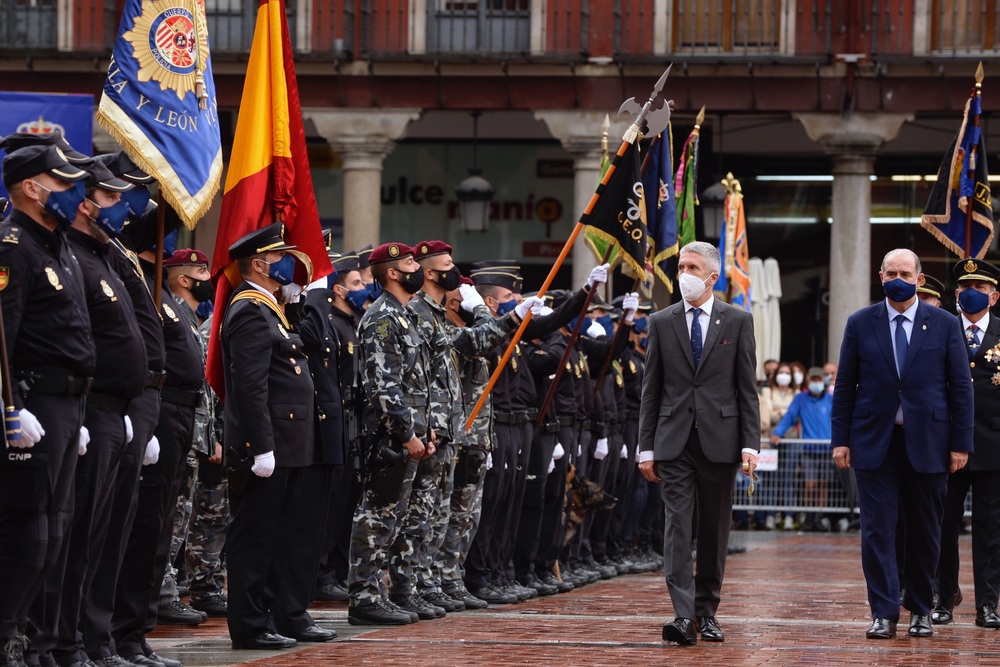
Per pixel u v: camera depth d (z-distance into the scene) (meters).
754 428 16.61
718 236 39.88
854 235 40.94
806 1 40.66
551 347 22.33
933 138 43.69
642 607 20.94
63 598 13.38
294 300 17.00
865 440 17.41
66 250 12.91
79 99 23.91
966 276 19.23
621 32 40.88
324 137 41.78
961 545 34.28
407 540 18.62
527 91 41.16
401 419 17.19
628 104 20.16
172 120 15.02
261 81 16.73
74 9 40.66
